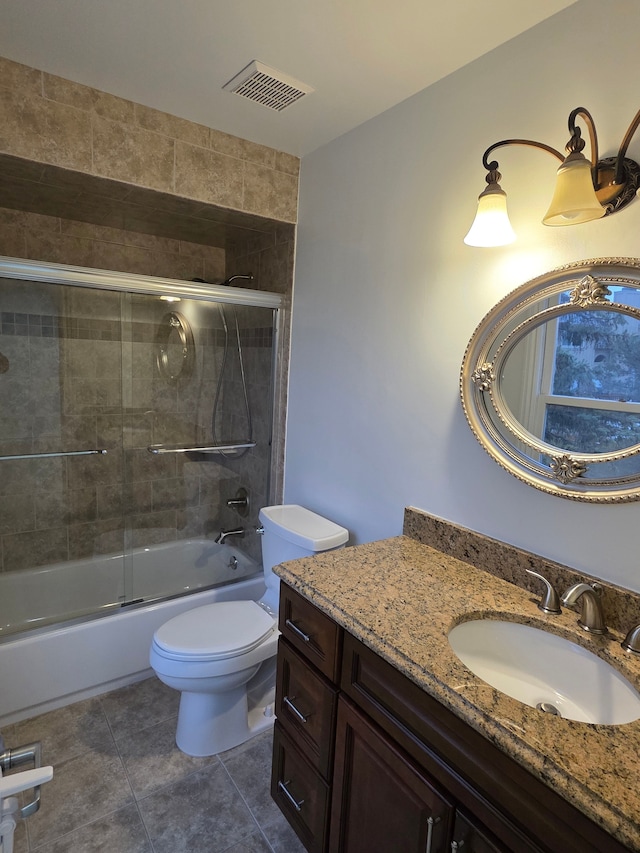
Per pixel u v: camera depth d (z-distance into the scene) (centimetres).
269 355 257
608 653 110
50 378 241
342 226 210
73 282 213
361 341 201
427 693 98
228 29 144
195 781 170
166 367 271
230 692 184
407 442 181
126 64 166
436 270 167
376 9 132
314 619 133
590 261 122
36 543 250
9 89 168
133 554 275
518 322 139
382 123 187
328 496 225
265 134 213
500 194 127
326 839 132
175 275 285
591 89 123
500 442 145
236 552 286
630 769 77
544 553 138
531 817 81
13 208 230
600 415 123
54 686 203
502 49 144
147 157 197
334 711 126
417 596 131
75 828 151
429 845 97
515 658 125
